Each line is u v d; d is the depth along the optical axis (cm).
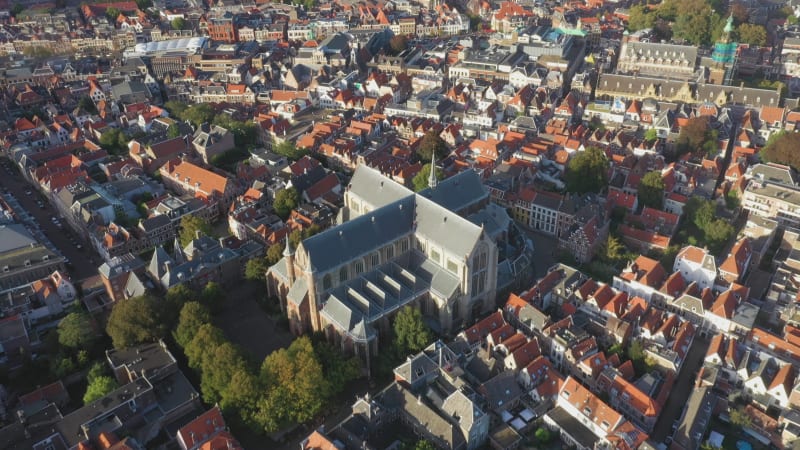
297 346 17612
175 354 18888
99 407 15950
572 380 16538
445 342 19500
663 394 17025
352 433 15600
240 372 16338
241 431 16650
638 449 15038
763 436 16100
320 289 18975
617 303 19375
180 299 19588
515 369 17412
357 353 18012
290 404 16412
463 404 15600
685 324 18925
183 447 15438
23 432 15462
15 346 18800
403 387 16688
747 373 16988
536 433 16112
